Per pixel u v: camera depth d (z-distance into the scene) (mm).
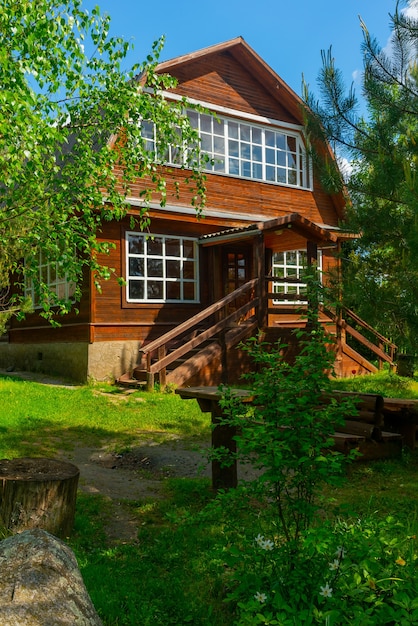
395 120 7043
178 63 15422
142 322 14297
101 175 8039
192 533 4852
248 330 13648
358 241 6891
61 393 11648
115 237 13992
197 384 12852
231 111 16672
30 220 7863
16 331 16672
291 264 18500
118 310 13945
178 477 6793
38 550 2760
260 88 17578
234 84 16953
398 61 7156
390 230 6516
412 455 7227
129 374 13539
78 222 8133
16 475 4848
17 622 2322
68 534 4898
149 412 10172
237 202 16562
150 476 6816
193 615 3535
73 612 2492
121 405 10742
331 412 3801
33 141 6340
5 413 9430
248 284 13758
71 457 7488
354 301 6426
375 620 2760
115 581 3945
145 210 8977
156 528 5129
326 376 3838
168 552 4496
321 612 2742
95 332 13508
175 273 15211
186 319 15273
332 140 7559
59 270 8328
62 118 8047
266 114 17594
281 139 17969
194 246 15680
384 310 6215
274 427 3742
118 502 5812
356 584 2930
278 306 17578
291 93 17500
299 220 13852
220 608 3656
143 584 3939
